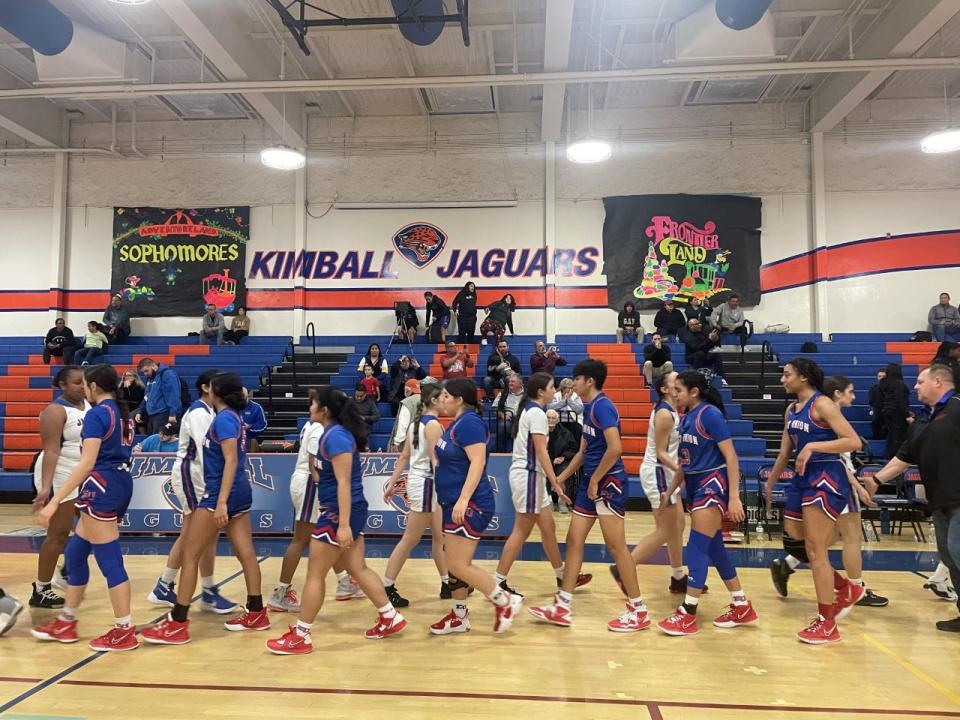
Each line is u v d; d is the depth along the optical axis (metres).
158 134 14.28
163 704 3.00
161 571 5.57
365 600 4.75
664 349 11.21
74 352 12.88
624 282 13.64
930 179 13.26
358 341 13.67
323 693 3.13
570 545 4.20
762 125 13.65
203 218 14.20
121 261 14.18
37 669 3.41
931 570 5.77
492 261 13.86
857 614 4.47
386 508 7.20
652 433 4.94
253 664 3.49
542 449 4.43
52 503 3.45
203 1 9.10
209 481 3.84
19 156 14.27
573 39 11.30
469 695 3.12
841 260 13.30
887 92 13.23
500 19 10.61
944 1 8.68
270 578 5.36
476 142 14.01
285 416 10.89
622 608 4.54
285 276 14.06
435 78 9.48
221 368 12.50
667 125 13.84
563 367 11.63
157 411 9.00
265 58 11.35
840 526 4.30
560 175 13.92
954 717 2.92
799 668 3.47
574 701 3.06
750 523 7.62
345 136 14.16
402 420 7.35
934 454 3.97
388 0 9.84
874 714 2.94
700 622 4.25
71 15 10.36
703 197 13.59
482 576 3.90
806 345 12.30
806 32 10.88
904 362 12.03
